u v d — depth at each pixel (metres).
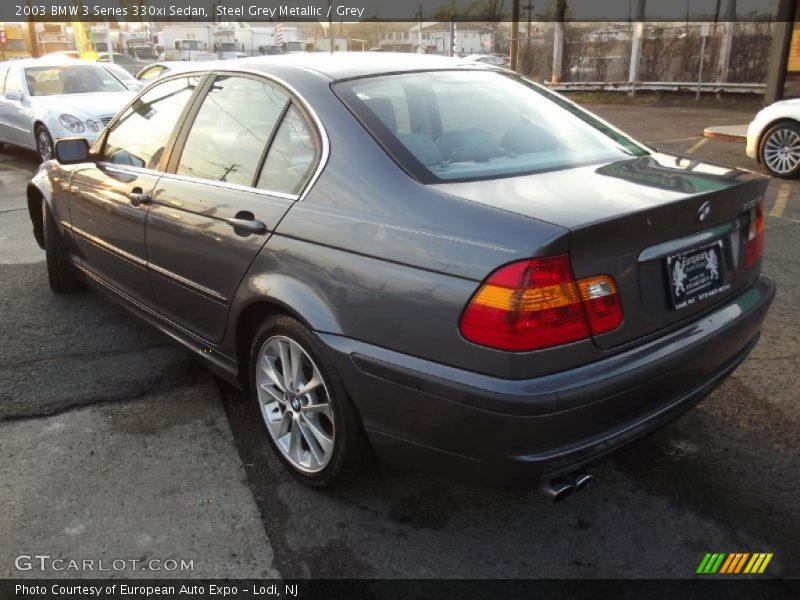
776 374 3.71
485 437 2.13
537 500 2.77
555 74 24.22
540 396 2.03
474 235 2.13
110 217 3.77
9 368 3.85
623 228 2.12
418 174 2.44
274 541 2.55
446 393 2.15
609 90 22.95
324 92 2.79
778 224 6.61
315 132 2.72
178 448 3.13
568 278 2.05
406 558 2.47
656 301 2.30
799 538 2.54
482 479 2.23
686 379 2.41
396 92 2.86
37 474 2.93
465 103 2.96
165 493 2.81
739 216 2.68
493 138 2.78
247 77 3.13
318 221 2.53
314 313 2.50
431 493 2.82
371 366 2.34
